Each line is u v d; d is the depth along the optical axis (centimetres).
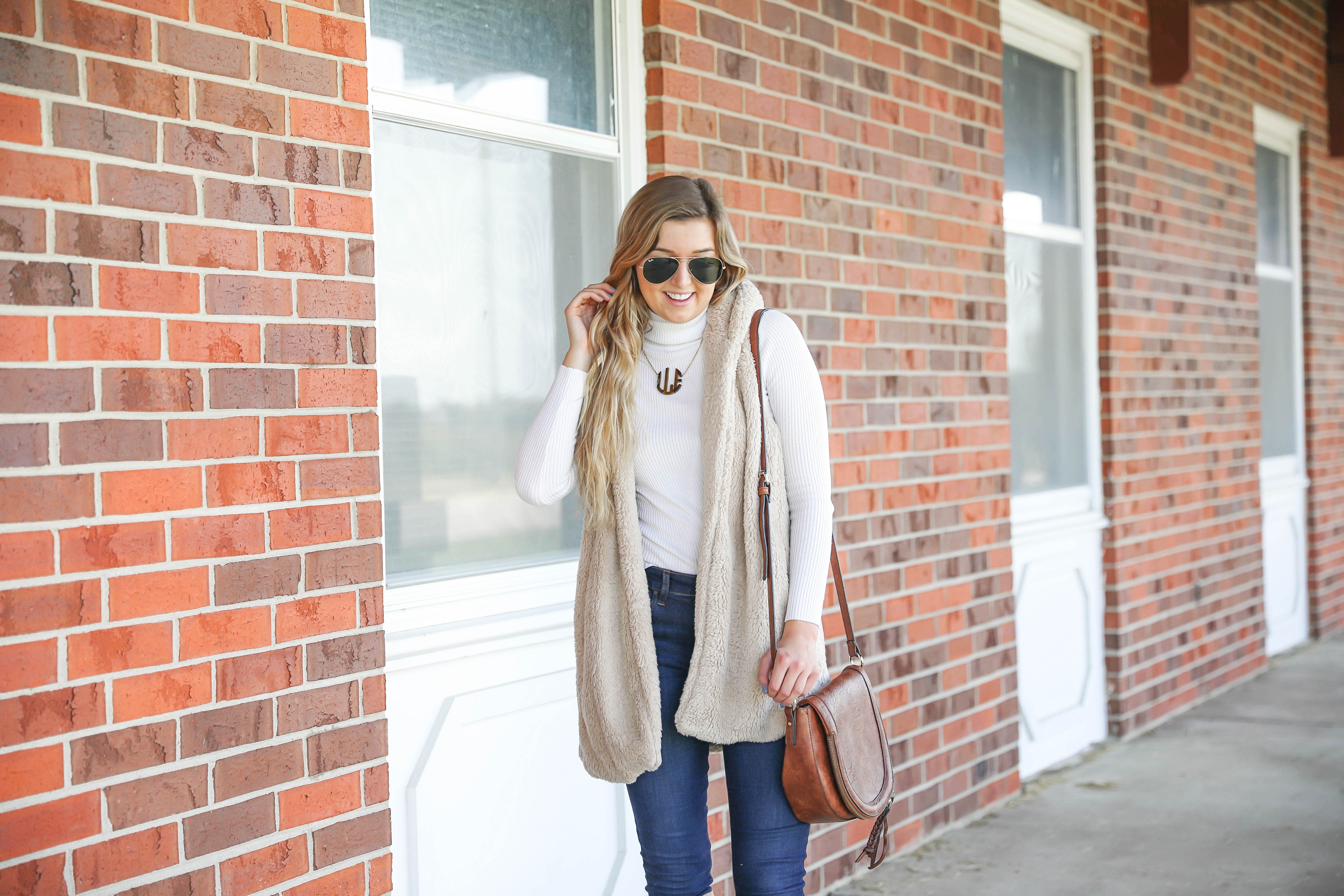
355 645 219
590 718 207
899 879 345
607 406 205
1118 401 500
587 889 290
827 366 340
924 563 377
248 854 203
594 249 302
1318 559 717
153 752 191
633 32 299
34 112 177
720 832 307
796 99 333
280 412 207
